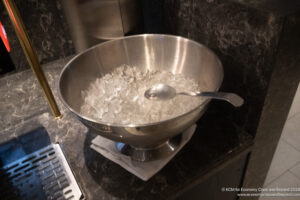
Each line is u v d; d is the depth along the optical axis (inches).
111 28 40.8
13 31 41.8
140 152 28.1
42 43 45.6
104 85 33.6
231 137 31.5
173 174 27.5
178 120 21.1
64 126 33.9
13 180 27.7
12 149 31.4
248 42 27.8
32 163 29.3
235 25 28.5
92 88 33.5
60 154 30.0
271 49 25.5
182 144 29.7
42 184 27.0
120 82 34.1
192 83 32.5
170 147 28.7
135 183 26.9
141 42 35.2
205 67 31.1
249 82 29.9
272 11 24.0
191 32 36.5
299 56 27.7
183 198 28.9
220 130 32.5
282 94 30.3
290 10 23.9
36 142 31.7
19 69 46.1
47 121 35.1
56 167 28.6
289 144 65.7
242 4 26.5
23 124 35.0
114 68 35.9
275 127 34.2
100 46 33.4
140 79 35.6
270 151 38.0
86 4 38.2
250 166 36.5
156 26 45.3
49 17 44.0
